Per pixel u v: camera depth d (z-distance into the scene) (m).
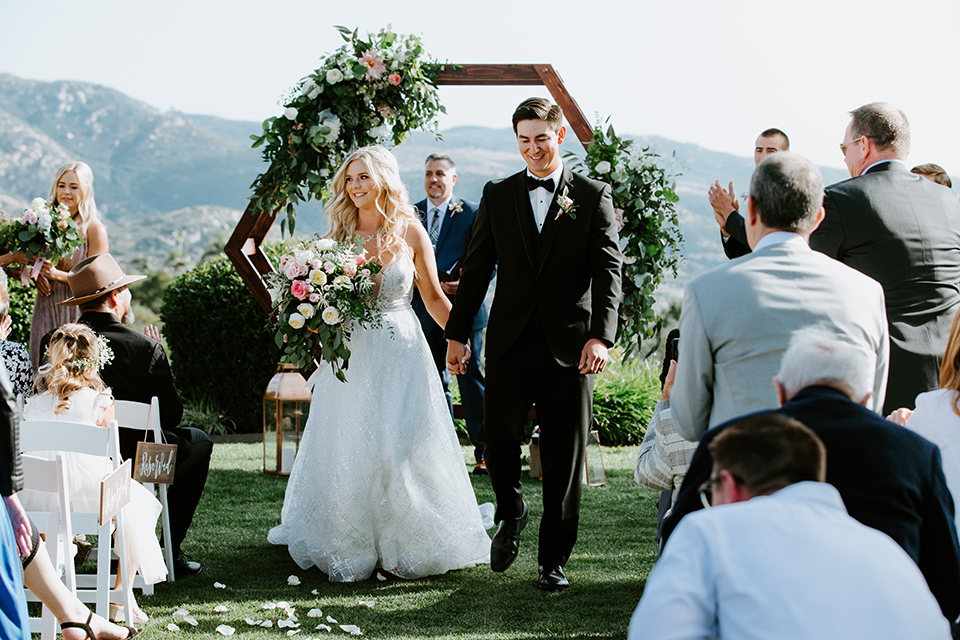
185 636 3.45
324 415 4.49
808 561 1.51
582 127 6.07
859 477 1.94
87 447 3.39
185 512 4.34
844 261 3.67
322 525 4.37
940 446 2.55
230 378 9.28
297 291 4.31
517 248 4.16
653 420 3.34
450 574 4.38
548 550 4.12
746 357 2.36
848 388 2.06
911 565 1.56
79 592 3.59
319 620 3.67
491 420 4.19
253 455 7.71
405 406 4.46
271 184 6.15
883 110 3.75
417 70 6.05
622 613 3.73
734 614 1.50
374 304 4.52
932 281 3.63
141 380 4.28
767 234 2.49
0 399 2.50
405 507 4.31
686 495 2.08
